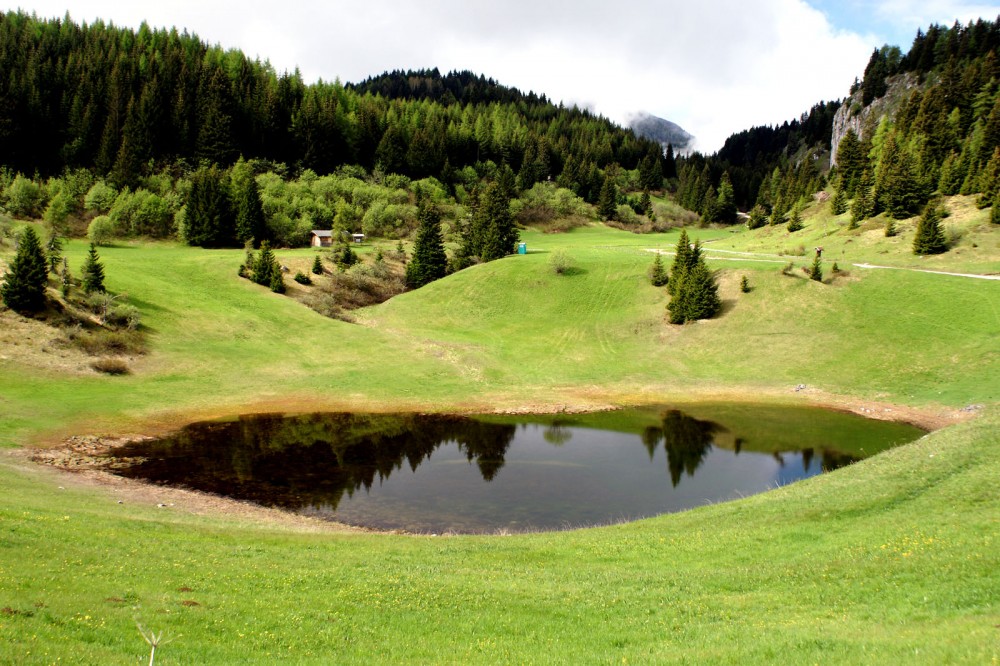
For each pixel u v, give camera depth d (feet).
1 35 503.20
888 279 247.09
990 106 421.59
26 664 34.73
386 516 109.09
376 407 188.65
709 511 94.22
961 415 164.45
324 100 612.70
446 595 60.13
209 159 495.41
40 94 464.24
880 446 152.25
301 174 531.09
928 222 285.23
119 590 51.96
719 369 222.69
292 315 260.01
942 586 53.93
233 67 599.98
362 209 476.13
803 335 230.68
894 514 77.10
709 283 256.93
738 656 43.68
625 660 45.21
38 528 66.03
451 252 398.42
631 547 78.07
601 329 266.77
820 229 381.81
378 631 51.03
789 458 146.20
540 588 62.90
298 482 126.11
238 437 157.07
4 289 190.60
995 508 71.31
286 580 61.52
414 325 278.67
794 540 73.87
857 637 44.86
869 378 199.72
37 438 137.80
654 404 196.95
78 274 231.09
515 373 224.33
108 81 495.82
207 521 92.48
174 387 187.52
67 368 179.01
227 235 384.68
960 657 37.17
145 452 140.67
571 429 172.55
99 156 445.78
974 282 232.53
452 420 179.83
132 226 377.91
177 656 40.96
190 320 232.12
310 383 203.92
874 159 469.98
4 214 307.17
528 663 45.16
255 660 42.65
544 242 501.56
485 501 117.91
